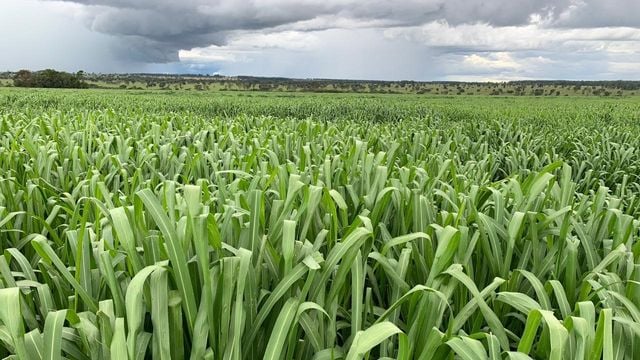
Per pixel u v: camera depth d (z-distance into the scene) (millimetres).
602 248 3230
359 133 10375
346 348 2293
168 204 2785
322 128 9633
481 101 53656
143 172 5895
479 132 13375
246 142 7898
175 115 12625
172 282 2271
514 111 25703
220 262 2176
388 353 2322
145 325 2287
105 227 2736
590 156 9031
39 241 2291
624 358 2127
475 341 1828
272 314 2273
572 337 1941
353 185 4301
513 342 2662
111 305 2008
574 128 15125
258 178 3449
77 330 2113
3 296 1758
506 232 2941
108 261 2109
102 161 5617
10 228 3584
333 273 2682
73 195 4164
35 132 9094
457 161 7066
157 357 1988
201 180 3584
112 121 10875
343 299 2703
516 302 2191
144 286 2193
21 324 1752
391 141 8320
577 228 2895
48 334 1792
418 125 12750
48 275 2607
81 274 2387
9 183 4141
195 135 8609
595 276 2697
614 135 12523
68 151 6715
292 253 2223
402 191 3445
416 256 2756
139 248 2490
